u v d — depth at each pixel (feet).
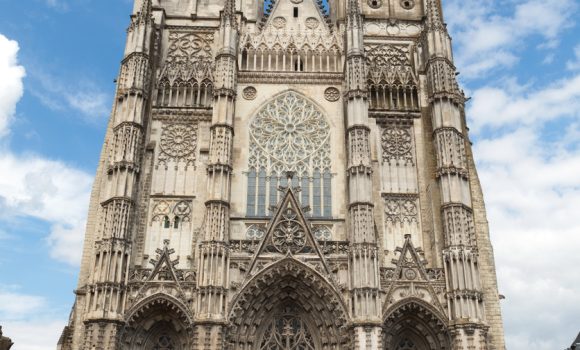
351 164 175.63
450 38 197.88
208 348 153.17
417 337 167.02
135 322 159.33
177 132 192.65
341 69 201.46
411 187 187.52
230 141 179.93
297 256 168.04
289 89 199.21
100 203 173.99
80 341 158.92
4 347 96.17
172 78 198.80
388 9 213.66
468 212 171.53
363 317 156.66
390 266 176.35
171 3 212.64
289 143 193.06
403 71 202.39
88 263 170.91
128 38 192.03
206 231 166.09
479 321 157.38
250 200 185.26
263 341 167.43
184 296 160.86
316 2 214.48
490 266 175.11
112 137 181.27
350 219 169.99
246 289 163.02
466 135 194.90
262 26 212.84
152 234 178.91
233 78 189.26
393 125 195.11
